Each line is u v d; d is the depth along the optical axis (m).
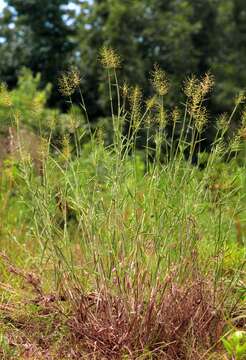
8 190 5.39
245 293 3.79
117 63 3.71
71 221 4.46
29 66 23.14
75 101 16.34
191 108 3.75
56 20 22.98
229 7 21.73
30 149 4.62
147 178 3.73
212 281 3.62
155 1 20.80
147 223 3.59
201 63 21.44
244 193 4.01
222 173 3.83
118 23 20.20
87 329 3.52
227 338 3.50
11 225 5.27
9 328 3.73
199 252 3.62
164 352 3.38
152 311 3.44
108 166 3.64
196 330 3.49
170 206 3.52
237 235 4.73
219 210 3.72
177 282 3.48
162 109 3.68
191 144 3.61
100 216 3.61
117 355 3.41
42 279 3.91
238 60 21.44
